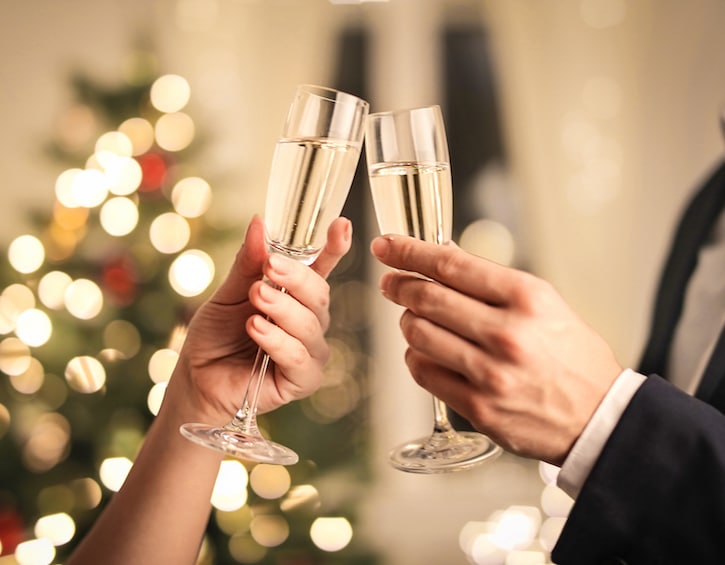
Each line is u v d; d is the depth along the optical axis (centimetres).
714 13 313
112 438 190
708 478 67
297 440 199
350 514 203
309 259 86
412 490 322
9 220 320
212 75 323
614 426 70
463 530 321
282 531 193
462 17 332
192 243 212
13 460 194
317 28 329
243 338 95
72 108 290
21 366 195
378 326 327
